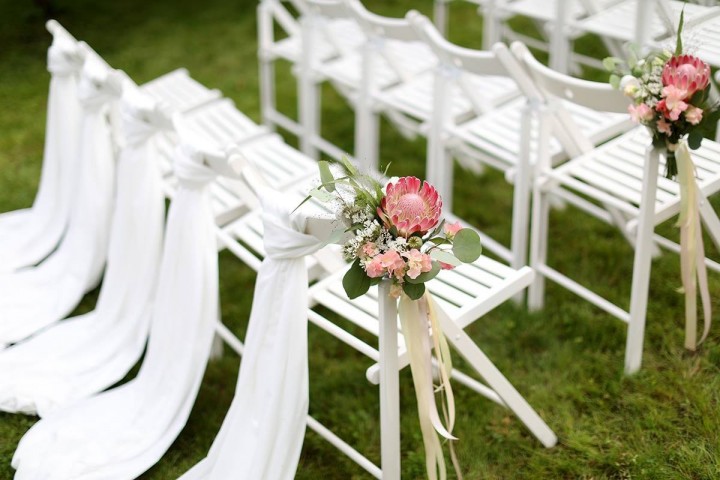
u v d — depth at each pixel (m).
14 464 2.64
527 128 2.91
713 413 2.60
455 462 2.22
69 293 3.39
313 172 3.26
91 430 2.68
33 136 4.89
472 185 4.08
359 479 2.56
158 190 2.98
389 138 4.64
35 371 2.98
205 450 2.70
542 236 3.05
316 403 2.88
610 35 3.46
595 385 2.79
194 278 2.59
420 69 3.99
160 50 5.96
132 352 2.99
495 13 4.31
